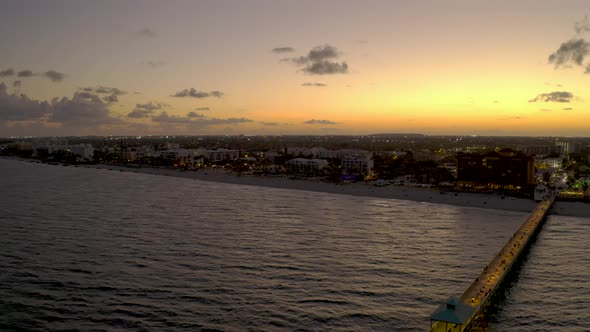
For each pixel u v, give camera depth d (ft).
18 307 310.04
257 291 342.03
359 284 358.84
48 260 414.82
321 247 468.75
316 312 306.35
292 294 337.11
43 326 284.00
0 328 280.72
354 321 294.05
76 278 366.63
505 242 499.10
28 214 648.38
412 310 311.47
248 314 302.66
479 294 311.27
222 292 339.57
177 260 417.90
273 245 474.90
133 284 353.92
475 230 561.43
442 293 342.03
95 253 439.22
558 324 297.12
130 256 429.79
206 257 428.15
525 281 377.30
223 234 524.93
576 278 385.09
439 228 571.69
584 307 323.98
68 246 465.47
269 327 284.82
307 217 640.58
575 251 470.80
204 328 282.77
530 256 450.71
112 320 292.61
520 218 649.61
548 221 639.76
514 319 303.68
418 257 435.94
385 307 315.78
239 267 398.42
